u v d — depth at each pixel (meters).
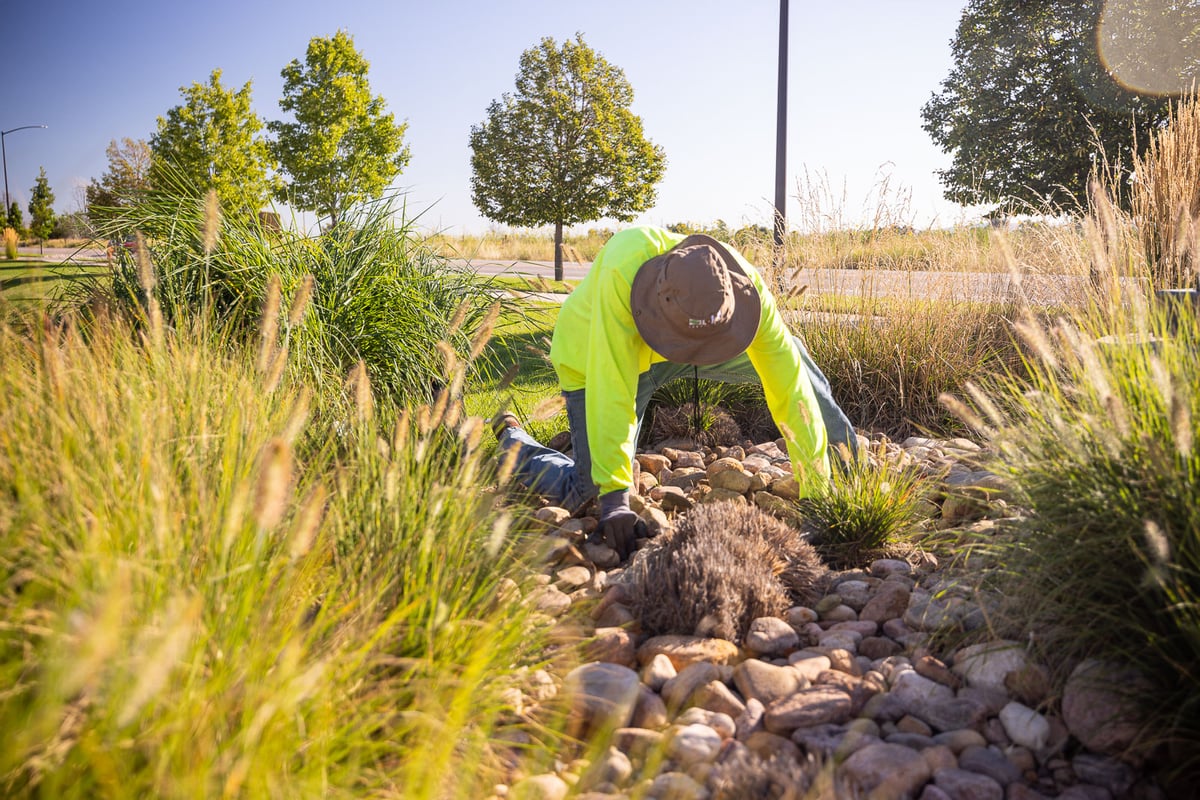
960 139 16.50
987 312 6.16
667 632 2.87
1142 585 2.11
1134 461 2.35
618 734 2.24
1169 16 14.49
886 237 6.66
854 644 2.76
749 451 5.19
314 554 2.37
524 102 17.38
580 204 17.38
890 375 5.88
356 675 2.06
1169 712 2.09
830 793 1.91
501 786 2.03
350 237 5.57
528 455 4.30
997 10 16.16
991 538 2.93
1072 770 2.11
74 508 1.98
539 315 7.55
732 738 2.26
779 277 6.49
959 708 2.31
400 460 2.72
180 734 1.57
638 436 5.41
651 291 3.27
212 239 3.41
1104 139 14.99
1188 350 2.66
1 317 2.85
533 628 2.60
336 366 4.78
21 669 1.70
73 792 1.48
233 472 2.34
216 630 1.84
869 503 3.49
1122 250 3.48
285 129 19.98
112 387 2.64
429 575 2.49
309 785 1.71
